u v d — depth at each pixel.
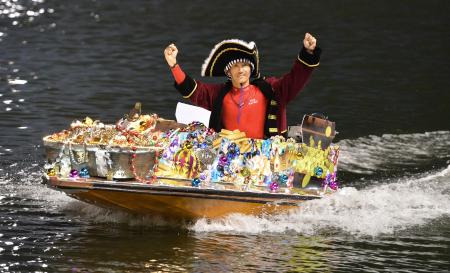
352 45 52.19
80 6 63.09
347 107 37.56
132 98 37.69
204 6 64.38
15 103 35.72
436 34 56.44
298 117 35.59
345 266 20.22
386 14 62.78
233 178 22.47
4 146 29.38
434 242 22.05
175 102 37.25
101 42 50.81
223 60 23.72
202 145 22.28
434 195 25.77
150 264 19.81
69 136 21.48
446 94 40.66
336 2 66.44
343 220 23.22
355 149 30.89
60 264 19.69
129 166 20.98
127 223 22.52
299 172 23.14
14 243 20.91
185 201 21.67
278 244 21.44
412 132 33.72
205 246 21.06
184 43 51.41
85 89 38.97
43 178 21.28
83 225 22.28
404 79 43.72
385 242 21.94
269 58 47.69
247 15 61.31
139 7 63.47
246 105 23.61
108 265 19.69
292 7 64.69
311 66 23.34
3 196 24.38
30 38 51.06
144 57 47.12
